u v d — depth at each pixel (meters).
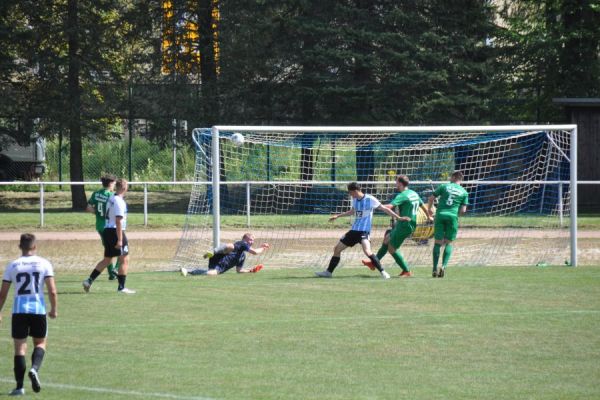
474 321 40.22
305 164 99.00
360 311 42.91
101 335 37.16
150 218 92.75
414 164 95.62
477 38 112.50
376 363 32.03
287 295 48.12
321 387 28.53
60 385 28.86
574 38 115.38
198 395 27.56
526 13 122.94
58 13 110.50
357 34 105.12
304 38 108.25
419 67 105.81
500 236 77.94
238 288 51.00
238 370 30.88
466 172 97.56
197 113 113.75
